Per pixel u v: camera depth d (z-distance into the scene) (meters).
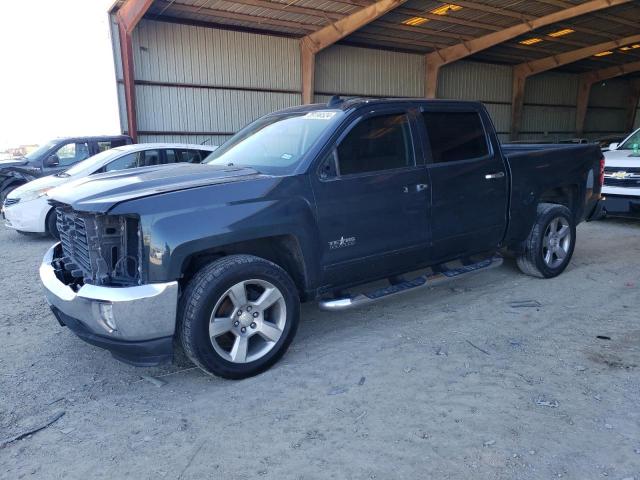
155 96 17.95
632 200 8.25
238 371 3.56
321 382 3.57
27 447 2.93
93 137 12.02
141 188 3.46
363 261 4.12
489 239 5.06
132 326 3.19
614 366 3.68
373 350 4.07
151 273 3.22
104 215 3.32
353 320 4.73
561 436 2.86
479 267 4.96
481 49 22.84
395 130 4.33
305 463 2.71
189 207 3.32
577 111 33.56
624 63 30.70
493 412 3.12
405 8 18.44
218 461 2.75
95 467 2.74
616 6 19.30
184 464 2.73
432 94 25.17
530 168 5.30
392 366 3.78
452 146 4.70
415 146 4.41
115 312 3.14
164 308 3.24
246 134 4.84
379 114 4.25
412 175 4.33
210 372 3.47
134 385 3.63
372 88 23.47
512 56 27.09
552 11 19.59
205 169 3.99
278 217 3.60
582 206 6.08
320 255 3.87
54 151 11.55
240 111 19.80
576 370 3.63
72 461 2.79
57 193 3.77
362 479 2.56
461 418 3.07
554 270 5.73
